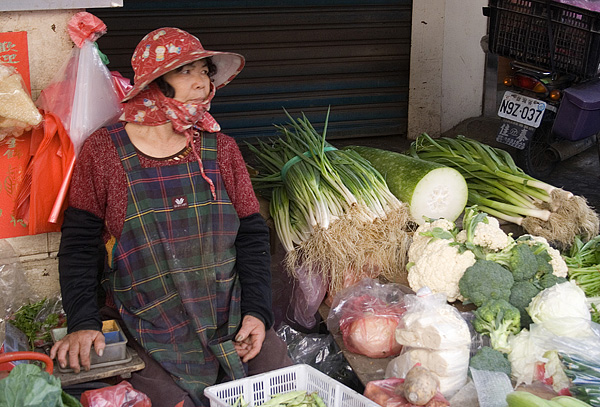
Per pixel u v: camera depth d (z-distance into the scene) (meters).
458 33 6.54
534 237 3.08
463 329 2.40
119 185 2.25
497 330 2.49
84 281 2.28
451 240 3.01
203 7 6.05
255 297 2.44
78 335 2.19
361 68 6.58
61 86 2.52
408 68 6.68
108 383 2.32
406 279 3.19
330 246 2.98
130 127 2.29
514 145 5.10
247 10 6.16
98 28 2.51
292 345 2.97
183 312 2.34
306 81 6.49
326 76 6.53
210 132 2.38
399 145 6.68
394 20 6.51
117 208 2.25
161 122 2.25
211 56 2.24
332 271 3.01
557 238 3.38
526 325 2.67
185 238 2.30
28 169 2.48
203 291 2.35
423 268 2.93
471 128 6.68
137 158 2.27
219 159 2.37
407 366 2.41
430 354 2.36
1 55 2.48
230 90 6.31
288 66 6.40
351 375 2.87
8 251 2.55
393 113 6.77
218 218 2.35
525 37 4.99
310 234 3.09
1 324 2.28
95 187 2.26
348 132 6.73
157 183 2.28
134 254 2.28
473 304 2.93
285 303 3.30
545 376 2.34
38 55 2.54
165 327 2.33
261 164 3.81
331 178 3.20
